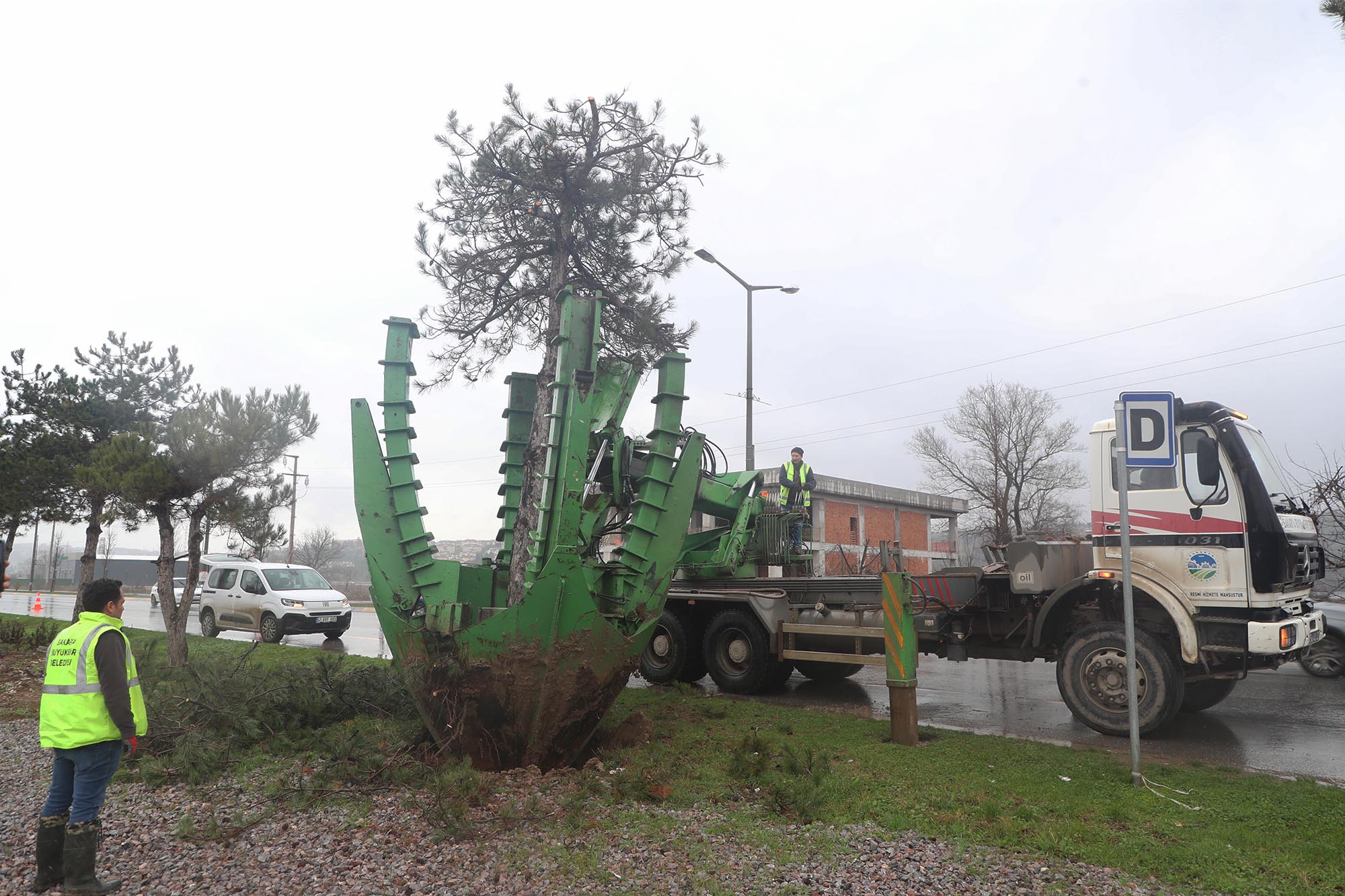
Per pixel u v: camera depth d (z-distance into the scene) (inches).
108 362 622.5
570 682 231.3
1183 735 307.7
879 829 189.8
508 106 396.8
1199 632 297.1
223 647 563.5
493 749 236.2
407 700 289.0
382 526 251.4
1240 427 305.6
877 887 157.2
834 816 198.4
